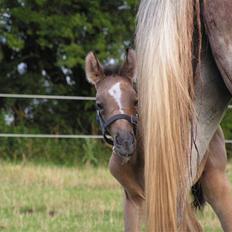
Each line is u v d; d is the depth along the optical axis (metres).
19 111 21.62
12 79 21.95
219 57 4.68
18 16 20.59
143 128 4.79
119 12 21.72
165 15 4.73
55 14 20.98
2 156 20.00
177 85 4.64
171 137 4.61
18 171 14.84
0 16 20.94
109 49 21.27
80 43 21.28
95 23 21.14
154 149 4.63
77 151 20.30
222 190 5.54
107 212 9.95
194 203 5.88
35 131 20.88
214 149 5.54
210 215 9.10
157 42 4.72
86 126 21.78
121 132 5.61
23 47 20.91
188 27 4.69
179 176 4.64
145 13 4.85
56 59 21.94
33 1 21.03
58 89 21.92
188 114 4.67
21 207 10.46
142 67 4.80
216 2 4.64
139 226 6.05
